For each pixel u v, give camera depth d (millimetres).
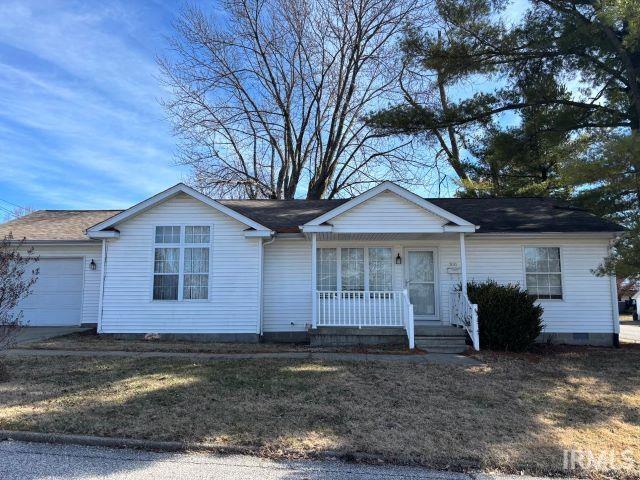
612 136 11688
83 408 6242
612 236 13461
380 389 7469
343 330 12008
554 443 5426
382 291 12773
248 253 13289
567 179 11750
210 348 11234
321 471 4633
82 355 9992
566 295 13586
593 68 16672
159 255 13266
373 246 14062
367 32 25609
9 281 8305
